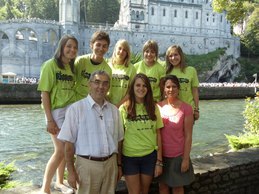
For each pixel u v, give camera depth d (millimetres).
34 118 11336
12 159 6281
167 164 2307
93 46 2299
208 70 33250
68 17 30469
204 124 10836
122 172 2193
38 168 5695
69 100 2223
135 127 2156
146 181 2191
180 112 2303
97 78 1888
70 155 1885
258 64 37469
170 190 2535
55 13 40281
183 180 2289
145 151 2156
